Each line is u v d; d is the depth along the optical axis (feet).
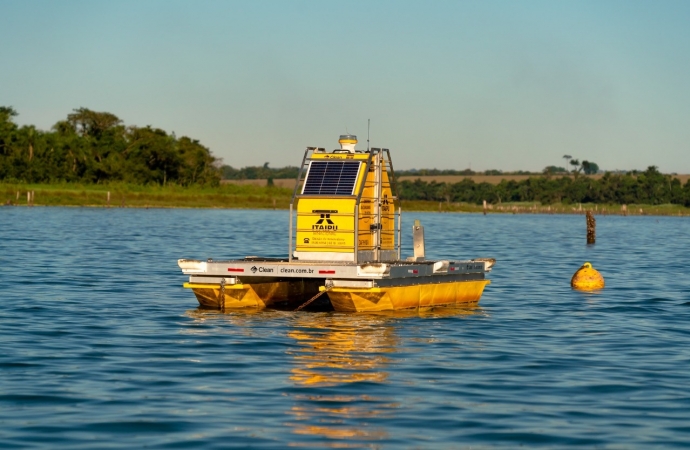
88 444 37.52
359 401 44.86
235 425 40.34
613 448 37.70
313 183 81.05
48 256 134.21
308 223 80.59
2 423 40.45
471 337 65.51
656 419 42.16
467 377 50.90
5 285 94.32
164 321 71.41
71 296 86.28
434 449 37.24
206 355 56.65
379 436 38.93
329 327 68.85
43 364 53.11
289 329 67.72
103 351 57.67
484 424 40.98
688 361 56.54
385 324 71.00
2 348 57.98
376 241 84.02
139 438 38.34
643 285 106.42
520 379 50.57
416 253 87.40
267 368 52.65
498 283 108.27
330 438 38.55
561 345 62.44
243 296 79.36
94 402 44.21
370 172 83.56
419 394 46.52
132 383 48.39
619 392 47.52
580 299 91.45
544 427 40.60
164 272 112.68
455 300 85.56
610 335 67.31
